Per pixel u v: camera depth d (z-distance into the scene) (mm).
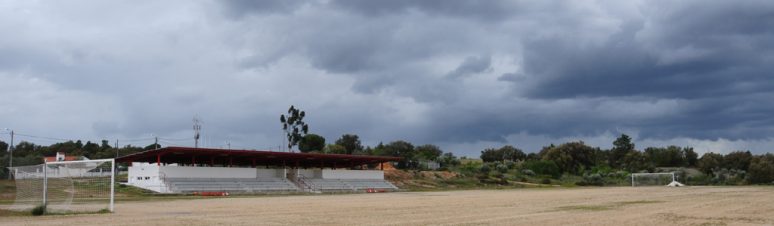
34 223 25188
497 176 124500
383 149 154125
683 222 25953
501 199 49906
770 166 131000
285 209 36094
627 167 167250
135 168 71062
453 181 110312
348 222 26109
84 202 44594
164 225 24500
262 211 34062
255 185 77188
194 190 68125
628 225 24438
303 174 88688
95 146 154750
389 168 115375
